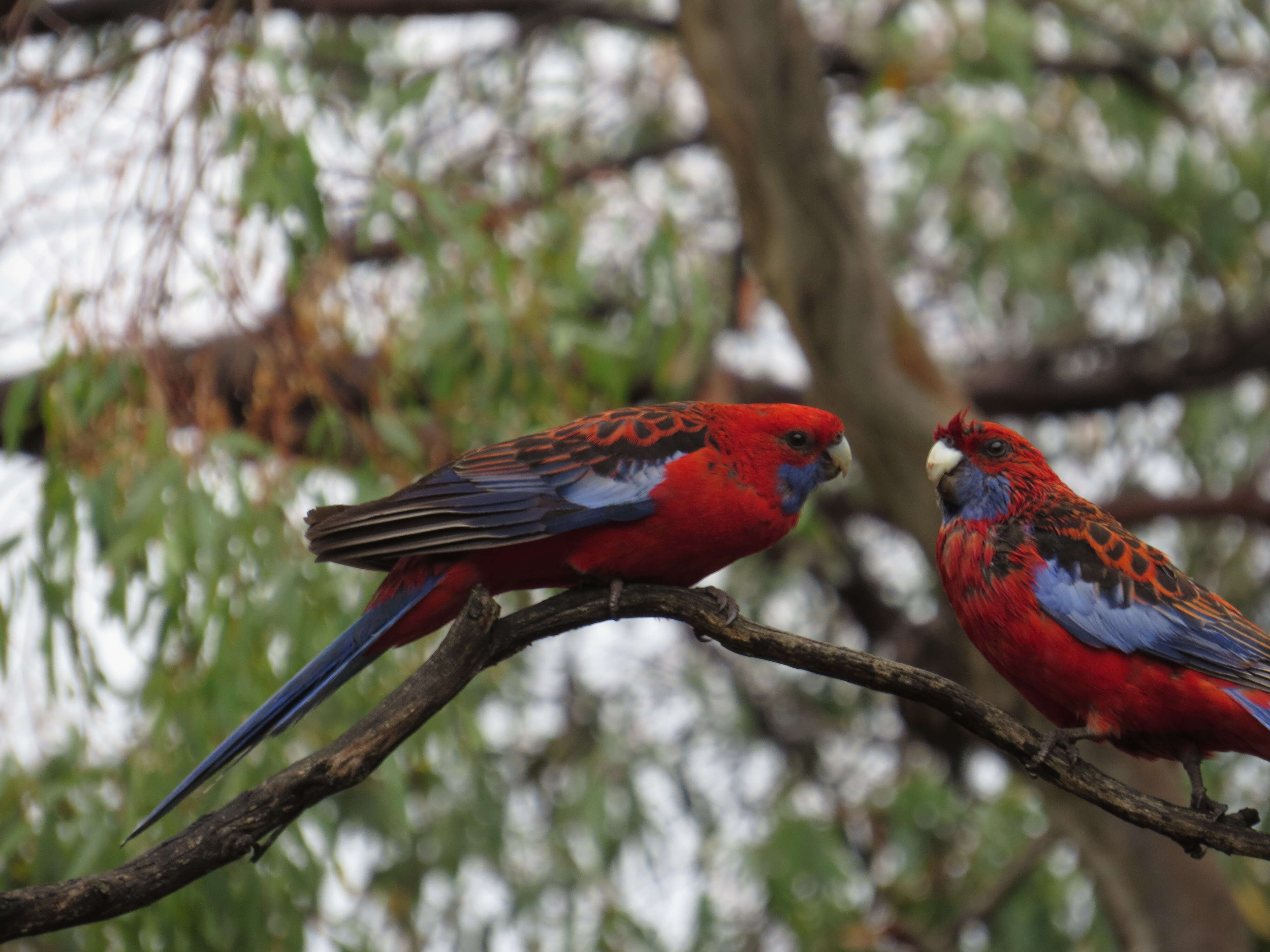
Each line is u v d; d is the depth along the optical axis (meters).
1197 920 11.80
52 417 8.91
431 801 11.63
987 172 15.40
